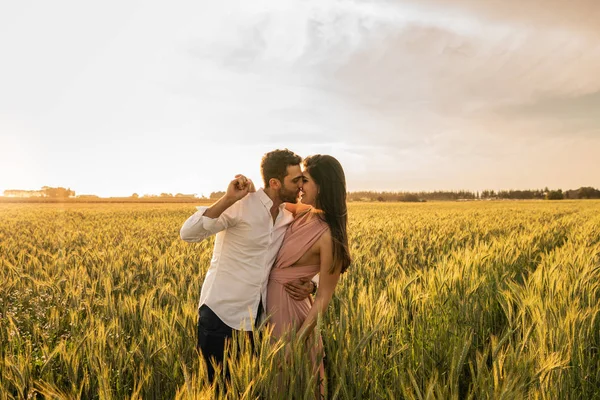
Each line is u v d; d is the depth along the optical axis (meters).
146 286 5.59
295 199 2.86
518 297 4.11
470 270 5.53
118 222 21.81
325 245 2.71
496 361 2.38
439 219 21.77
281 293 2.81
